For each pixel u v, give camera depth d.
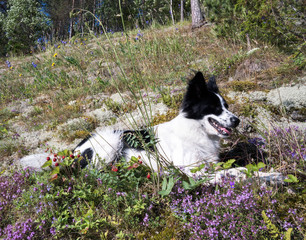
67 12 19.00
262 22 6.01
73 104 5.88
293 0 5.67
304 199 2.22
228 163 2.21
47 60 9.94
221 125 3.07
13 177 2.95
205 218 1.99
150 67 6.93
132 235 2.12
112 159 3.25
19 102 6.71
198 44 8.29
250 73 5.55
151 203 2.40
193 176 2.53
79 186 2.52
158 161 2.59
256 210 1.96
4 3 25.19
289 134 3.06
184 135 3.15
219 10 7.85
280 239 1.82
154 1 9.42
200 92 3.17
